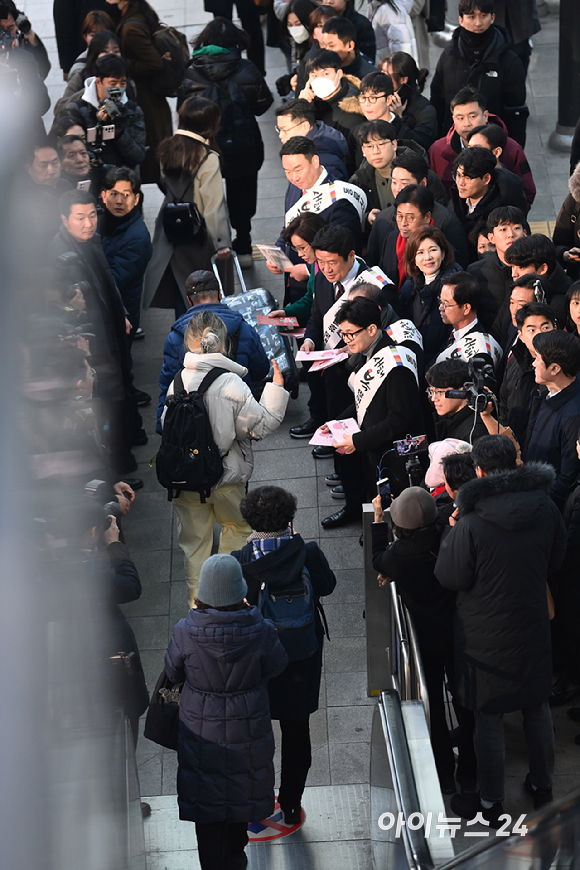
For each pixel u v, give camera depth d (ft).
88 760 19.06
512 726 40.09
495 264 48.65
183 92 70.79
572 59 85.10
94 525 27.91
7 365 18.35
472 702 33.12
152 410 65.51
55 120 66.74
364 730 43.11
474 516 31.71
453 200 57.31
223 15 97.91
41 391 18.85
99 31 72.64
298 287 60.03
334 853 37.01
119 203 58.75
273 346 61.16
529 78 101.60
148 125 79.61
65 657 17.48
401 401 44.45
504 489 31.50
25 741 14.83
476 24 68.69
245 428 44.34
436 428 41.70
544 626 32.40
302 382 67.26
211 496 46.11
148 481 60.44
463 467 35.50
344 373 51.39
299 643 34.42
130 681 32.27
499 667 32.37
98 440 33.94
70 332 27.53
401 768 28.60
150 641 49.24
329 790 40.16
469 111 60.49
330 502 57.16
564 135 88.79
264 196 88.07
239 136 71.20
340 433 46.11
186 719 32.22
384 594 41.52
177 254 63.21
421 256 48.03
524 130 72.23
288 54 98.32
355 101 66.18
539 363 38.55
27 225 19.26
